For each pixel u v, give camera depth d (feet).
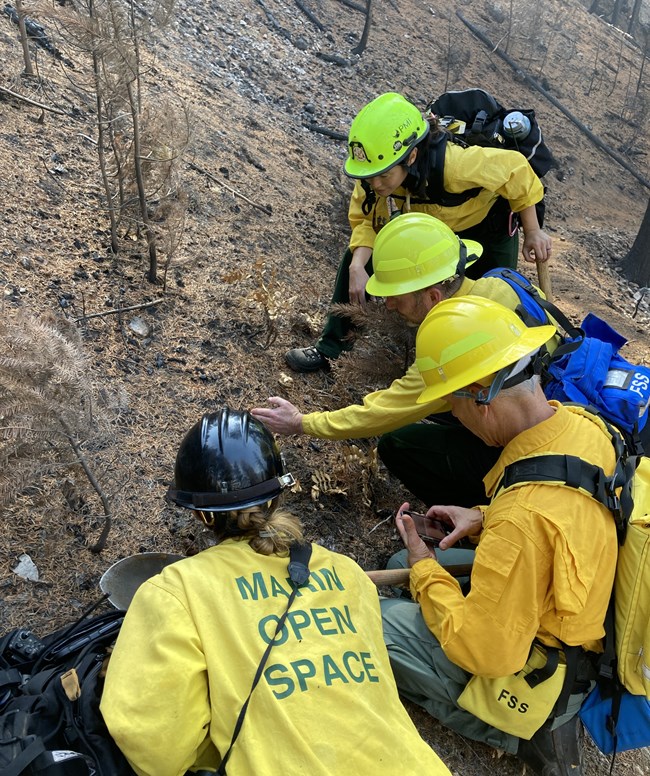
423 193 10.19
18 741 5.42
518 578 6.66
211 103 22.20
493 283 8.64
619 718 7.38
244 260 14.89
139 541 9.07
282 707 5.42
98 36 11.47
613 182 43.62
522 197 10.39
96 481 8.66
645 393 8.23
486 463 9.71
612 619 7.13
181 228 14.07
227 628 5.67
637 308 28.76
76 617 8.03
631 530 6.90
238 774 5.27
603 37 57.98
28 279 11.51
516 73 46.42
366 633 6.28
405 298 8.74
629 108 49.88
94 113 16.43
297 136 25.21
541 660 7.16
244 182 18.26
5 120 14.53
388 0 45.03
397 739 5.63
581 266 31.50
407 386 8.66
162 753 5.33
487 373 6.76
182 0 30.55
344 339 12.35
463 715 7.96
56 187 13.70
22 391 7.20
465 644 6.98
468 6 49.24
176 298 12.91
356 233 11.56
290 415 9.32
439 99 11.16
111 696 5.43
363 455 11.06
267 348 12.88
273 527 6.30
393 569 8.98
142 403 10.78
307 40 35.99
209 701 5.58
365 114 9.71
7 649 6.65
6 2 17.71
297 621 5.87
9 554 8.32
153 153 13.29
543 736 7.68
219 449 6.31
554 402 7.50
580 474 6.72
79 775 5.43
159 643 5.54
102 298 12.00
